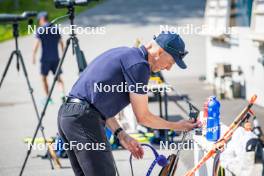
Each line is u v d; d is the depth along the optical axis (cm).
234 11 2900
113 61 1174
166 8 7131
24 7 8406
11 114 2739
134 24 5919
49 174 1778
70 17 1616
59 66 1642
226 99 2775
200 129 1449
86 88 1180
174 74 3553
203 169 1438
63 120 1188
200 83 3250
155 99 2875
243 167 1148
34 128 2434
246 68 2714
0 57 4591
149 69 1165
